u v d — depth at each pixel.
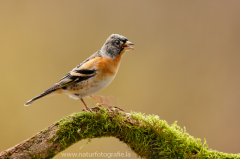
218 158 5.14
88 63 6.74
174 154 5.30
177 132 5.45
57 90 6.99
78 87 6.75
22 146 5.02
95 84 6.77
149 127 5.47
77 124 5.38
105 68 6.77
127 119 5.55
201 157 5.20
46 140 5.14
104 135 5.68
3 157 4.85
